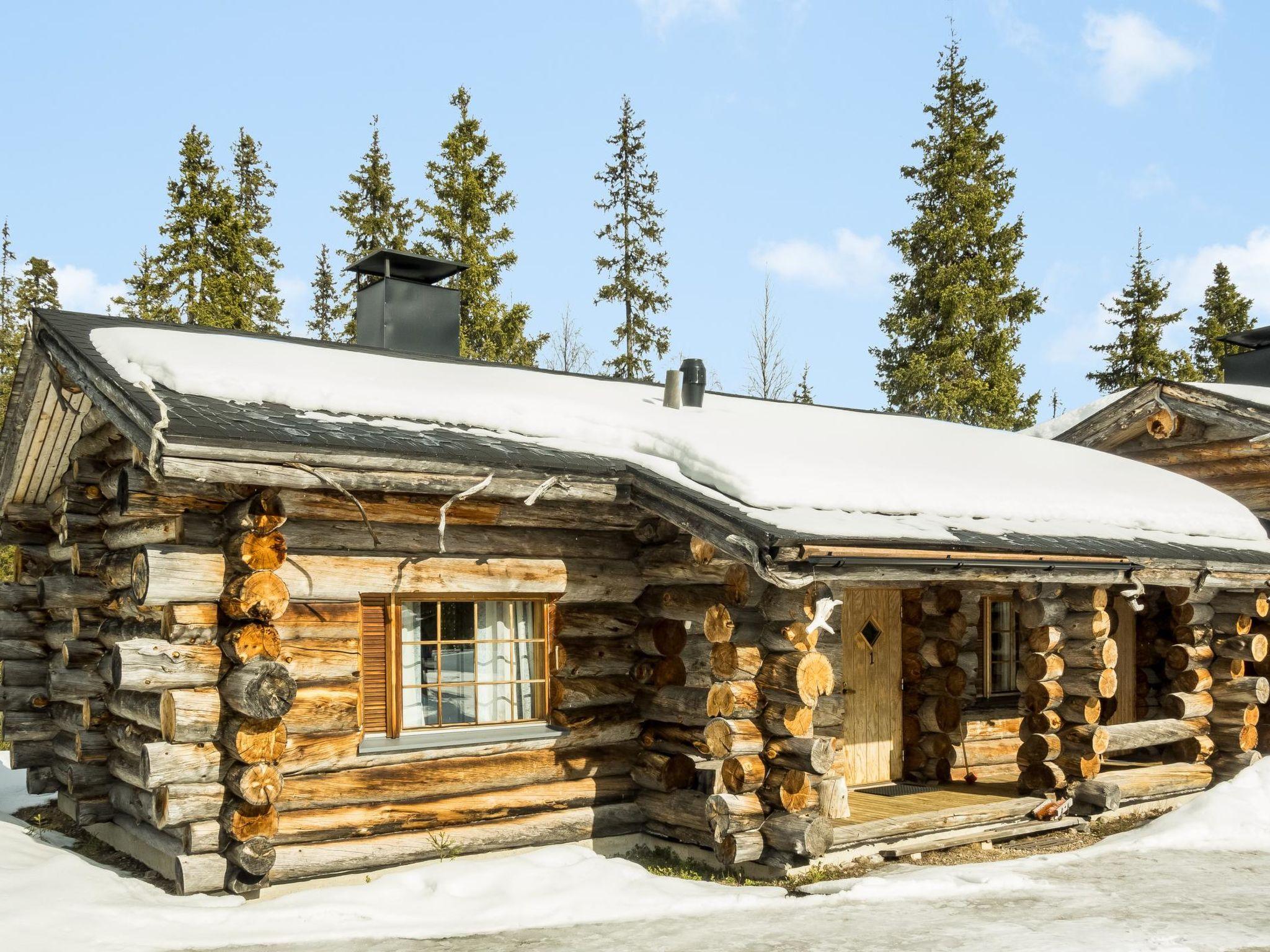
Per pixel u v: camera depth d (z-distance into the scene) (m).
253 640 6.83
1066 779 9.84
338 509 7.40
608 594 8.62
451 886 7.03
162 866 7.43
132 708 7.66
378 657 7.81
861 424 12.63
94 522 9.16
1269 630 11.75
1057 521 10.11
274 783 6.79
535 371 12.47
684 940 6.08
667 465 8.21
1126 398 14.98
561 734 8.28
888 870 7.83
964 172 30.88
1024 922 6.45
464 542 7.98
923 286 29.92
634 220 33.38
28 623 10.49
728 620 7.79
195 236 28.86
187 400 6.94
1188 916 6.60
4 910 6.16
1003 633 12.04
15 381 9.16
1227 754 11.13
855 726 10.52
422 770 7.65
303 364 8.98
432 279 12.91
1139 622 13.82
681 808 8.22
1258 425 13.49
